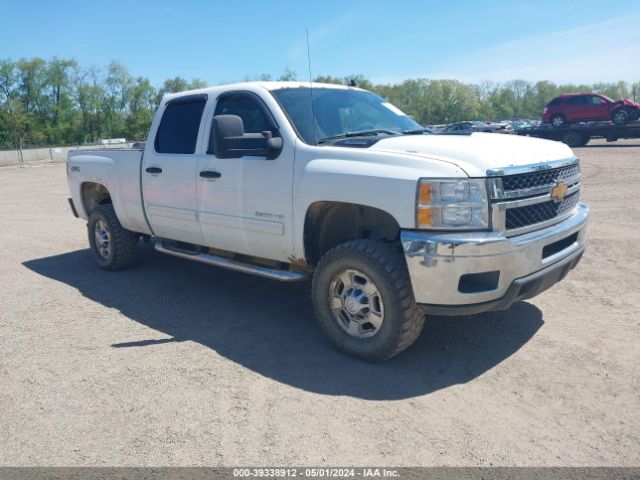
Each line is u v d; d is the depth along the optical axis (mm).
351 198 3889
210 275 6461
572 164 4363
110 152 6414
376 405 3400
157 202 5660
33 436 3146
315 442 3008
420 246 3549
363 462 2828
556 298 5273
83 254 7832
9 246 8555
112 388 3688
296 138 4379
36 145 84875
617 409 3283
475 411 3307
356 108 5074
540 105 126938
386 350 3848
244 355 4191
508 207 3643
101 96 94688
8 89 90375
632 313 4801
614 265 6254
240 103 4926
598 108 25984
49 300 5672
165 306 5391
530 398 3445
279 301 5477
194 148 5258
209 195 5008
